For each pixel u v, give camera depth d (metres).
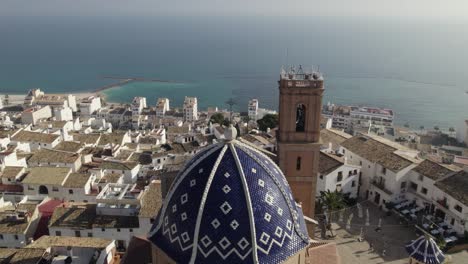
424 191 71.25
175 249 30.83
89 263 50.00
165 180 65.94
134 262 41.84
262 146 90.56
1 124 140.50
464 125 160.75
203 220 29.62
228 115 187.88
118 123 189.75
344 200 73.06
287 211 32.06
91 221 63.25
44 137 110.88
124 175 88.94
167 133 138.00
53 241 55.16
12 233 62.50
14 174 82.00
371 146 81.31
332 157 76.56
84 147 108.19
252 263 29.16
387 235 64.50
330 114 192.50
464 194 63.97
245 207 29.80
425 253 35.69
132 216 63.66
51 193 78.75
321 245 43.84
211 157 32.16
